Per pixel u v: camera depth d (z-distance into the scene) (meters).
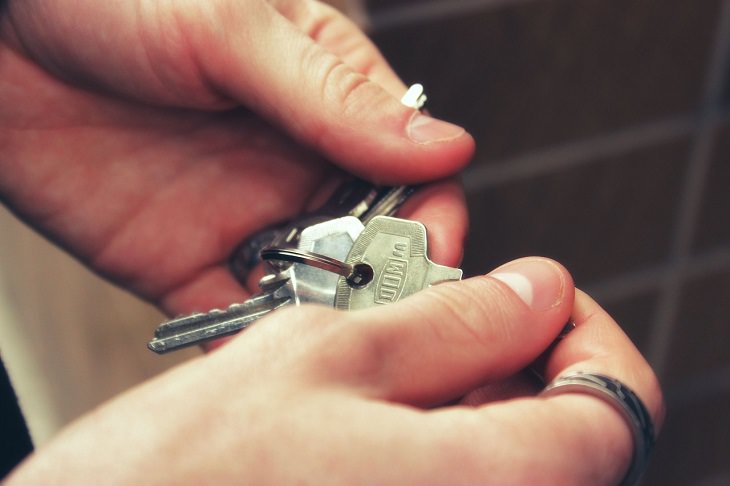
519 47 1.06
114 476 0.40
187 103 0.78
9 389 0.54
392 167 0.68
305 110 0.69
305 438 0.41
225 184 0.82
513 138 1.13
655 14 1.10
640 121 1.19
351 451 0.41
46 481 0.41
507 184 1.17
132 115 0.81
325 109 0.68
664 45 1.13
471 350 0.50
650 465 1.58
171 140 0.82
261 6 0.71
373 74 0.81
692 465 1.61
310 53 0.70
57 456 0.41
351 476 0.41
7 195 0.84
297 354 0.44
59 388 1.46
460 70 1.05
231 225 0.83
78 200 0.84
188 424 0.42
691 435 1.57
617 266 1.32
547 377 0.57
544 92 1.11
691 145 1.24
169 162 0.82
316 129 0.70
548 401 0.47
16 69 0.80
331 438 0.41
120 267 0.86
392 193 0.69
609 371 0.52
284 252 0.60
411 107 0.69
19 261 1.52
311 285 0.61
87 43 0.76
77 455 0.41
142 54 0.74
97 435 0.42
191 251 0.84
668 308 1.40
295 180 0.82
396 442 0.42
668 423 1.54
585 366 0.53
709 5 1.12
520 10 1.03
